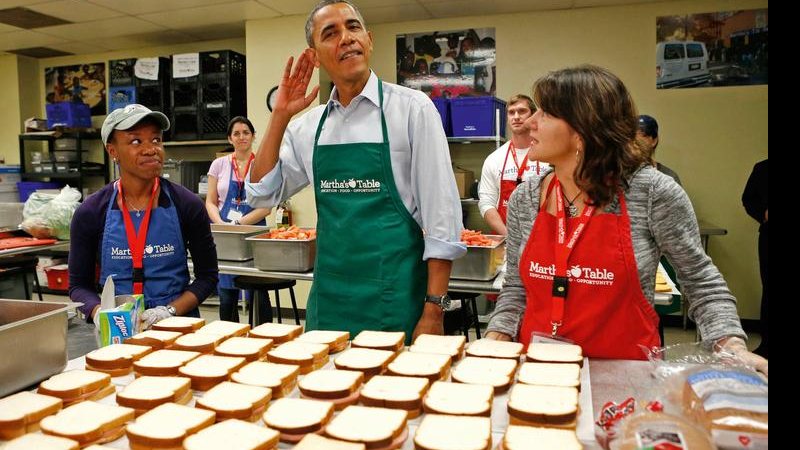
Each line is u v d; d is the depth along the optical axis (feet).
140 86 19.02
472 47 17.01
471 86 17.11
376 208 5.61
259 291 11.88
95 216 6.31
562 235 4.56
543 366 3.85
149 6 15.75
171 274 6.39
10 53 21.33
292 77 5.89
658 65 15.81
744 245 15.78
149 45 20.25
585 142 4.35
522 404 3.19
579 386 3.57
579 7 16.08
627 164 4.40
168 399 3.45
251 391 3.52
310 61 5.80
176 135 18.42
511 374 3.78
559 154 4.53
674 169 15.99
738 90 15.46
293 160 6.39
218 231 10.43
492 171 12.07
